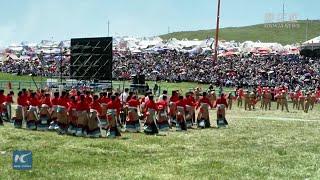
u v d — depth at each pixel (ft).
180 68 287.28
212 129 107.76
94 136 90.99
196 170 62.13
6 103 115.65
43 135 92.27
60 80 173.78
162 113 102.12
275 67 285.43
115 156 71.82
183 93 188.65
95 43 152.15
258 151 78.89
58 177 56.49
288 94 198.90
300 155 75.41
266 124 119.55
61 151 74.64
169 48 349.82
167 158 70.90
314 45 329.52
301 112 157.69
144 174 58.95
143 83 192.54
